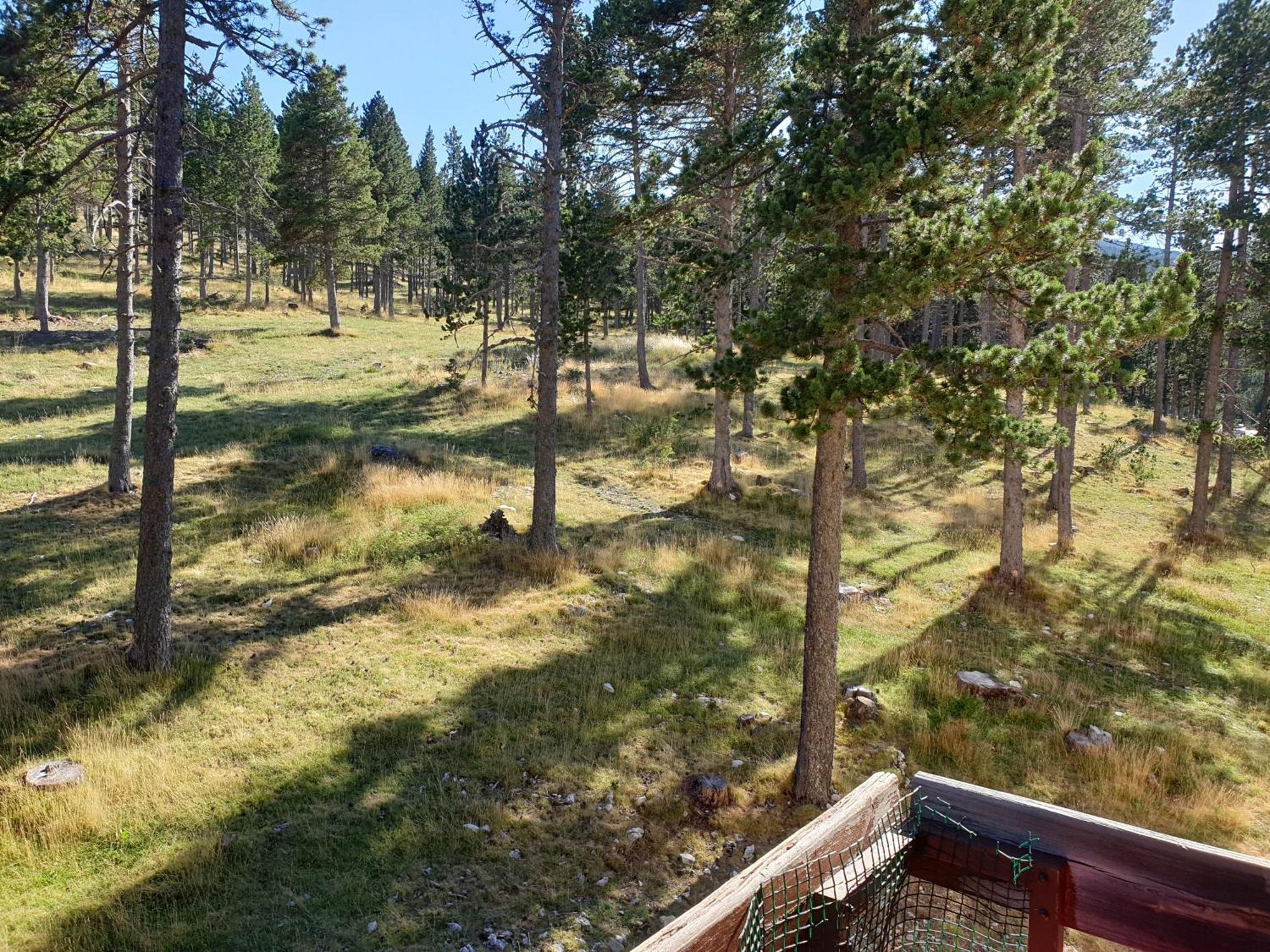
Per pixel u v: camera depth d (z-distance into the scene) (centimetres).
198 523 1650
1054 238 796
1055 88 1853
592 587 1527
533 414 3006
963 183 966
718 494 2294
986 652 1478
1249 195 2467
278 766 894
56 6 1045
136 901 687
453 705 1059
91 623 1214
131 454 2142
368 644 1217
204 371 3475
